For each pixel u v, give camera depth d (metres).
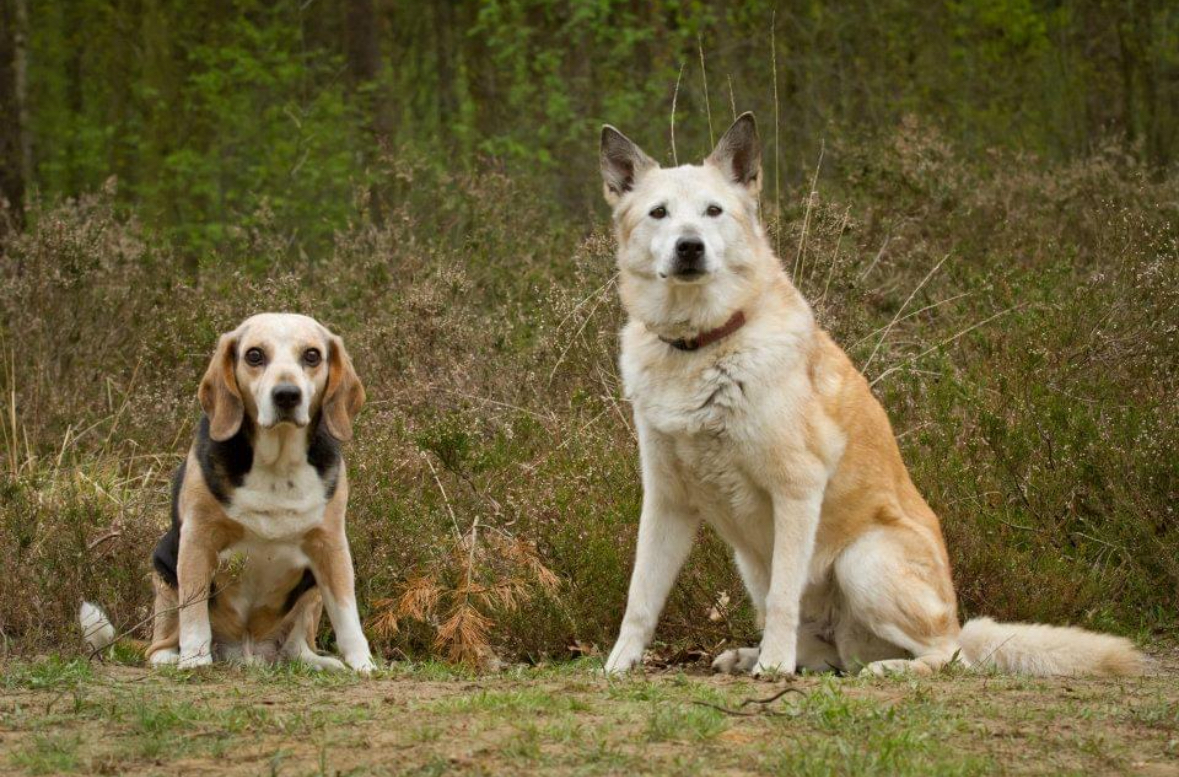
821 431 8.37
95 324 14.27
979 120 25.64
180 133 29.95
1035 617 9.66
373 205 20.95
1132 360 11.85
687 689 7.13
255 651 9.03
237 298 14.26
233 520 8.44
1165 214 15.59
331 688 7.34
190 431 12.89
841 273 12.96
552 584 9.47
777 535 8.32
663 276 8.24
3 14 19.59
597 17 27.80
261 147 28.94
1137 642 9.54
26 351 13.89
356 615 8.77
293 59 30.61
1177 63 24.64
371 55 27.00
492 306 14.91
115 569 9.84
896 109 25.48
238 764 5.60
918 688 7.00
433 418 11.76
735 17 28.47
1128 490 10.48
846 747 5.62
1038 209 16.48
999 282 13.83
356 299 14.60
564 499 10.11
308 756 5.68
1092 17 25.62
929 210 16.27
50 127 30.98
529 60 29.55
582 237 16.22
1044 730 6.14
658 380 8.47
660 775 5.30
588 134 26.77
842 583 8.69
